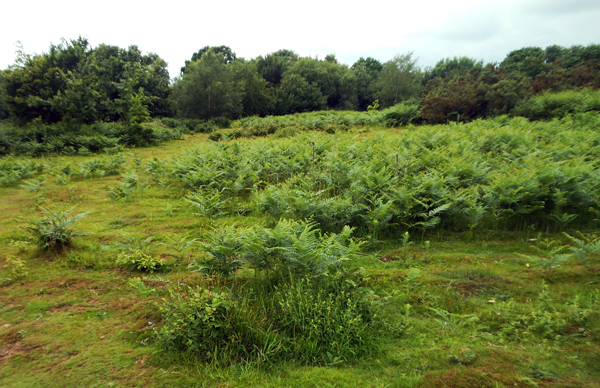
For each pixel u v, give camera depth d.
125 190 9.41
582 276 4.51
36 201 9.23
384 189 7.20
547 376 2.84
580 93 17.38
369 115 25.72
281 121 29.73
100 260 5.51
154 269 5.16
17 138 18.31
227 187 9.15
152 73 39.84
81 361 3.29
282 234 4.35
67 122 20.27
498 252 5.50
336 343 3.33
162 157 16.89
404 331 3.60
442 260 5.27
